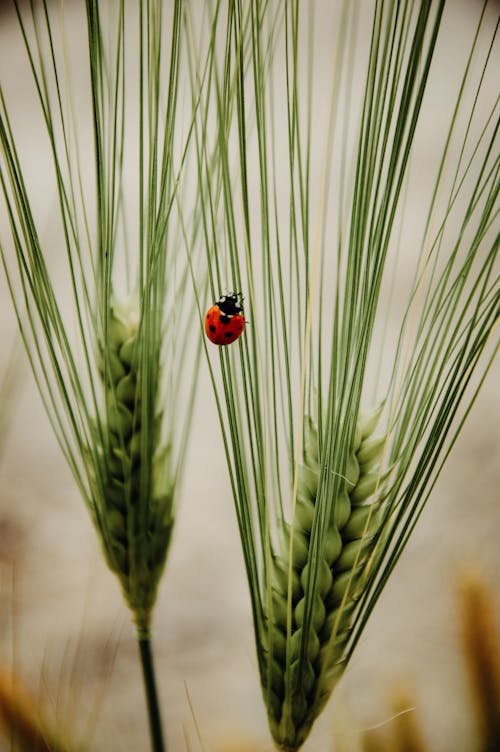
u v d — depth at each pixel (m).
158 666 0.36
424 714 0.24
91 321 0.24
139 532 0.24
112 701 0.32
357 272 0.21
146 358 0.23
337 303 0.21
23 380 0.24
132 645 0.36
